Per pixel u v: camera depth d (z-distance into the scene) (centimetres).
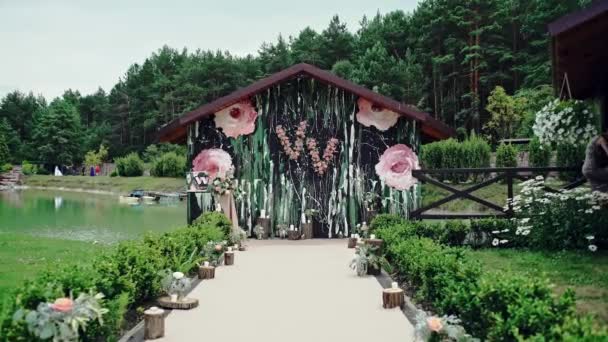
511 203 1005
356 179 1242
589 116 900
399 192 1234
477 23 4166
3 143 5859
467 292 442
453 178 2455
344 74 4631
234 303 627
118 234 1581
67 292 434
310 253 1021
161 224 1870
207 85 5866
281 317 565
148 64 7006
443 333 402
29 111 7962
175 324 541
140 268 585
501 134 3566
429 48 4562
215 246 880
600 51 808
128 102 6788
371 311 587
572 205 859
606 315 494
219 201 1200
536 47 4072
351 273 812
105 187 4609
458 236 951
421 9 4806
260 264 897
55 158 6569
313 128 1252
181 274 610
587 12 702
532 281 399
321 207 1245
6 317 358
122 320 512
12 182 5594
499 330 354
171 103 6072
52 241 1279
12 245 1173
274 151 1252
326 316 568
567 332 299
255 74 5888
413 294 661
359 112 1248
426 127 1283
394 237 800
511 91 4178
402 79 4212
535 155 2228
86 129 7631
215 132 1254
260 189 1250
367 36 5206
